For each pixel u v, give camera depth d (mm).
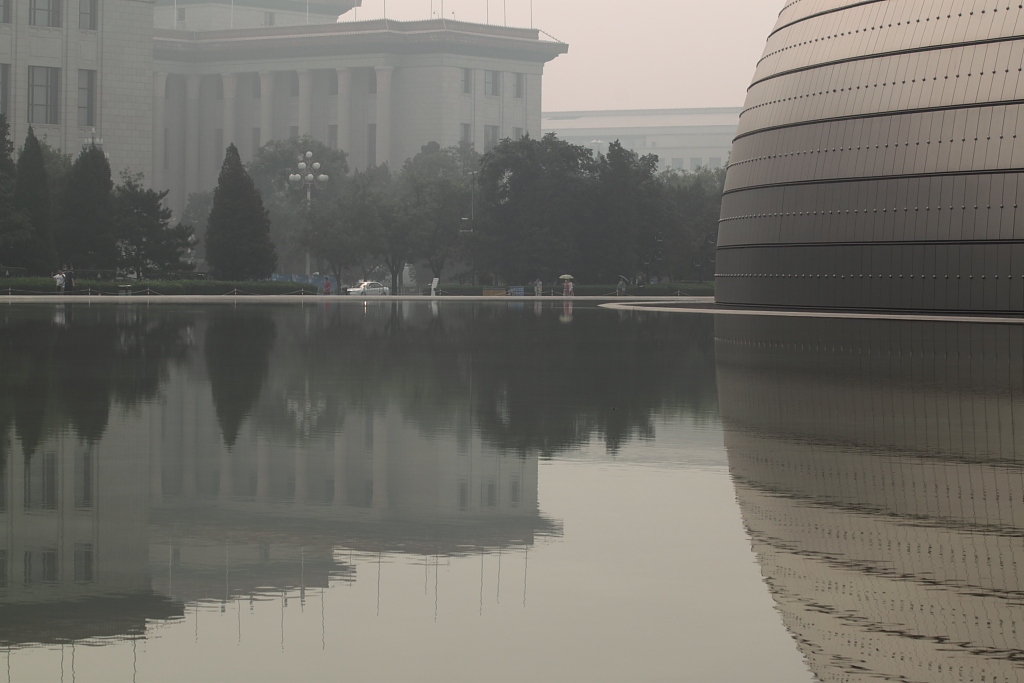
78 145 151875
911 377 22906
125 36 154500
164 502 10609
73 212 88125
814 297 54969
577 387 21141
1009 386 21125
